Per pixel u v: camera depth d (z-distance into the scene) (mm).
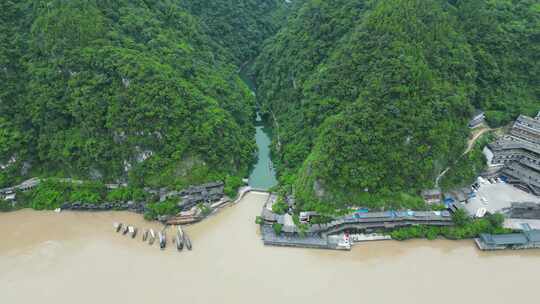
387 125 95438
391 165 95750
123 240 93938
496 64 109188
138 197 102750
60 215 101812
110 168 106375
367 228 93812
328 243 91188
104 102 104562
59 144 106688
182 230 96625
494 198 98500
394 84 96562
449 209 95625
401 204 95438
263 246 92500
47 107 106312
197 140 107125
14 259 88938
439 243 92125
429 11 105875
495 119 105625
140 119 103125
